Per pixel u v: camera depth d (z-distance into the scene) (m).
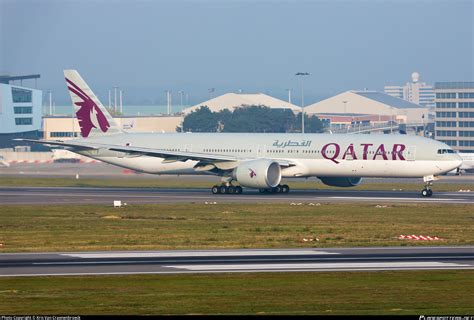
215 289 104.31
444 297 99.06
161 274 115.88
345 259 130.38
